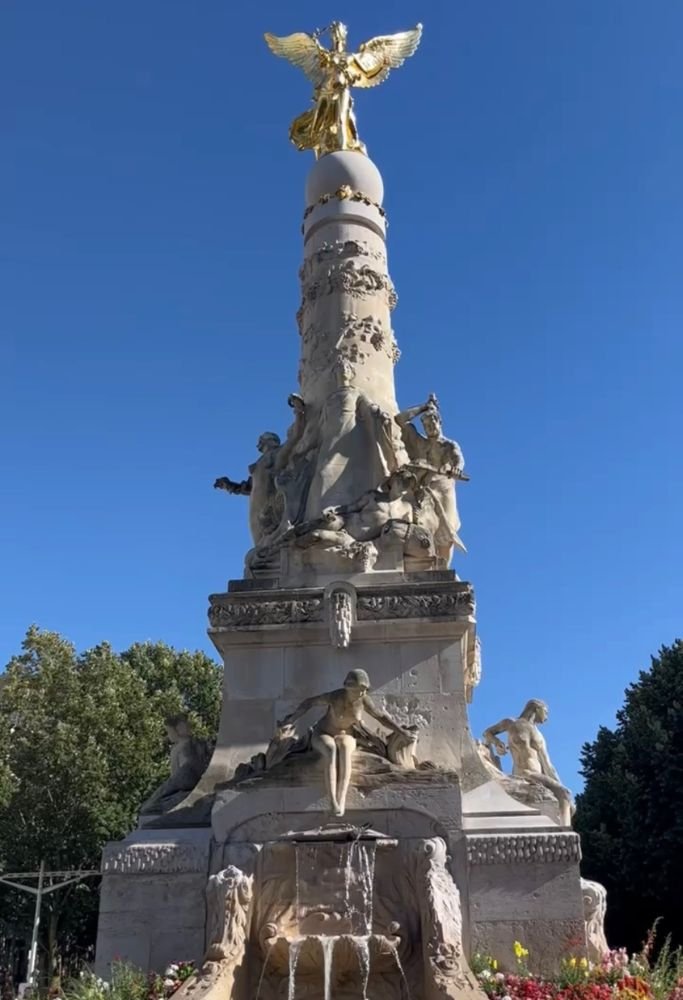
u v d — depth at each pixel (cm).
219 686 4169
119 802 3353
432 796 1202
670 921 2861
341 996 1034
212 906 1095
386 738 1258
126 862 1227
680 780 2773
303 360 1812
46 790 3262
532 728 1520
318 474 1588
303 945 1045
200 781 1320
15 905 3288
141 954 1180
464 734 1309
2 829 3250
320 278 1834
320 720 1262
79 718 3384
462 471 1543
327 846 1141
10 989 3456
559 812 1345
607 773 3036
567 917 1147
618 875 2856
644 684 3125
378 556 1462
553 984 1038
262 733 1345
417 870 1113
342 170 1950
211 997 927
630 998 970
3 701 3431
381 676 1354
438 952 998
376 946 1041
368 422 1631
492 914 1152
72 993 1088
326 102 2086
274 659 1386
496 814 1235
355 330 1769
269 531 1603
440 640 1367
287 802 1216
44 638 3625
